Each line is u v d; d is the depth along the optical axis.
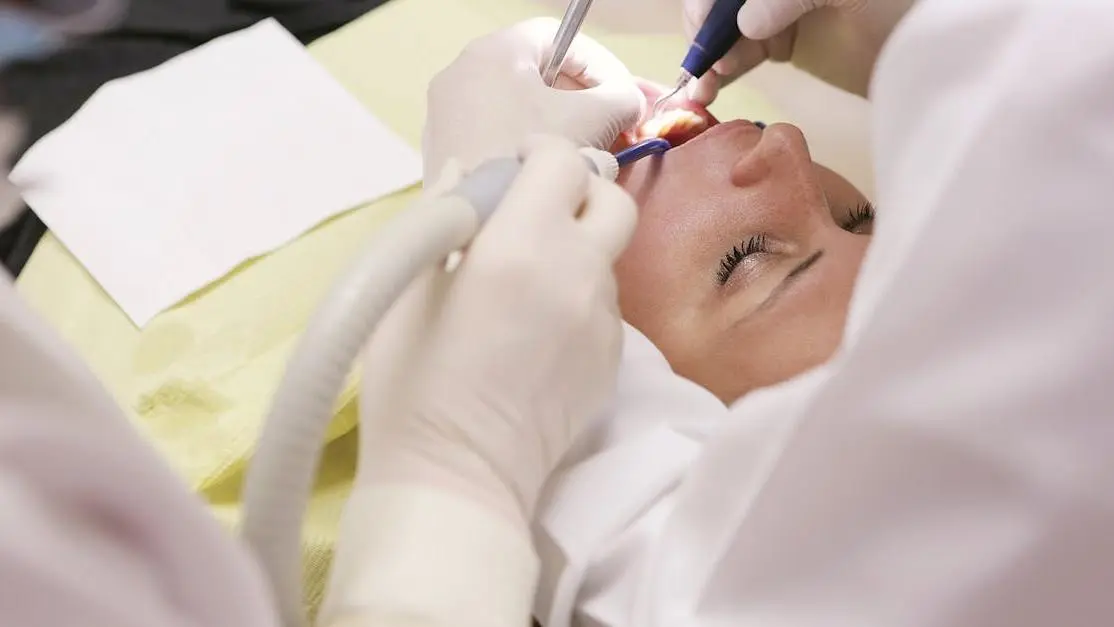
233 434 0.70
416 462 0.44
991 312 0.27
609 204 0.51
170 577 0.24
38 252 0.84
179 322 0.78
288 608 0.35
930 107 0.28
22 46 0.94
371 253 0.34
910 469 0.30
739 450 0.38
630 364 0.63
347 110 0.92
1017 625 0.30
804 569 0.34
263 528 0.32
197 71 0.94
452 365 0.45
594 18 1.12
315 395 0.32
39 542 0.20
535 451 0.49
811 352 0.64
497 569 0.42
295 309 0.80
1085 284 0.26
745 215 0.69
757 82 1.04
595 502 0.52
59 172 0.87
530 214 0.47
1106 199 0.25
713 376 0.68
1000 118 0.25
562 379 0.49
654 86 0.83
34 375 0.20
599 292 0.49
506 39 0.75
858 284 0.31
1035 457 0.27
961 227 0.26
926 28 0.27
